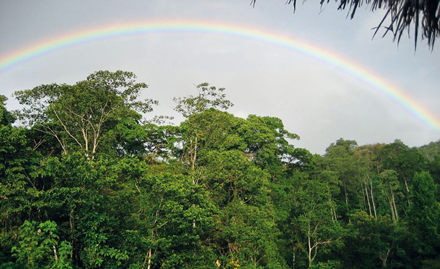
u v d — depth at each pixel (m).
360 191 56.53
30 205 14.43
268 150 33.22
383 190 53.25
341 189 55.62
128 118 29.81
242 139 32.41
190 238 16.42
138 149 29.78
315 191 34.59
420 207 35.56
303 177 37.88
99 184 14.90
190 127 24.05
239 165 23.45
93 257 13.98
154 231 16.42
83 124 22.77
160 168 23.02
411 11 4.43
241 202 23.86
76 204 14.52
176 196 15.85
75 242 15.71
